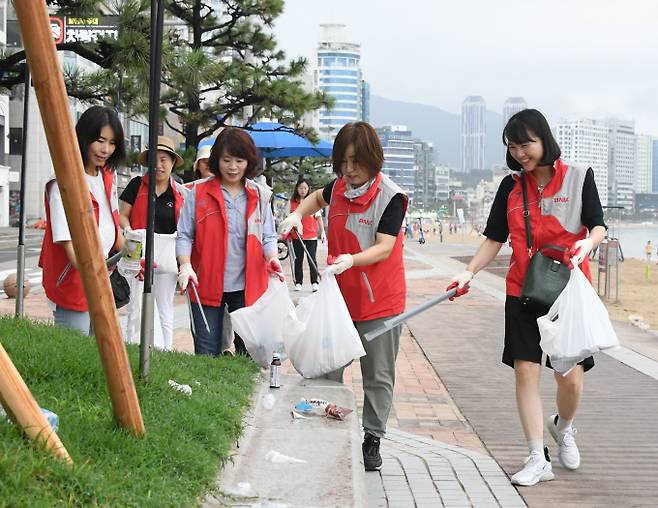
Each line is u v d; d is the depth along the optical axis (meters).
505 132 5.50
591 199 5.48
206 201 6.46
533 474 5.52
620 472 5.87
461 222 81.62
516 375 5.67
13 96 13.27
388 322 5.35
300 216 5.82
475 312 16.30
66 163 3.57
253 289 6.47
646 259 52.25
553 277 5.39
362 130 5.42
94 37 11.66
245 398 5.64
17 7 3.29
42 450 3.47
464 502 5.14
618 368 10.32
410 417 7.62
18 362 5.02
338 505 3.99
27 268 24.81
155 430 4.36
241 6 20.80
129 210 7.49
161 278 7.58
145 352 5.19
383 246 5.41
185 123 20.67
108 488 3.46
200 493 3.94
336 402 5.75
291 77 21.88
